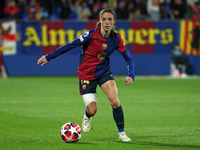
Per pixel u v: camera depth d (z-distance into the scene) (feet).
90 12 251.80
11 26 218.38
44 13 247.09
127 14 248.73
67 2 247.09
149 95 155.53
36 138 81.92
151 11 260.21
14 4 246.47
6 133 87.45
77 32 222.48
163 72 228.22
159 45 226.79
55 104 132.46
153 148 72.08
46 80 206.59
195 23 227.40
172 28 226.58
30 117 108.47
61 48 76.69
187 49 227.81
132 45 225.35
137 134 86.69
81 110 120.98
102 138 82.38
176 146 73.87
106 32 75.10
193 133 87.56
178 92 164.96
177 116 111.24
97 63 76.69
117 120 77.66
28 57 221.87
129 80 77.82
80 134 76.23
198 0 264.72
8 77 219.41
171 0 256.93
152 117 109.70
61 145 74.69
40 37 220.84
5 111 117.60
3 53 219.82
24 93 159.33
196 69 229.45
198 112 117.91
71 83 194.59
